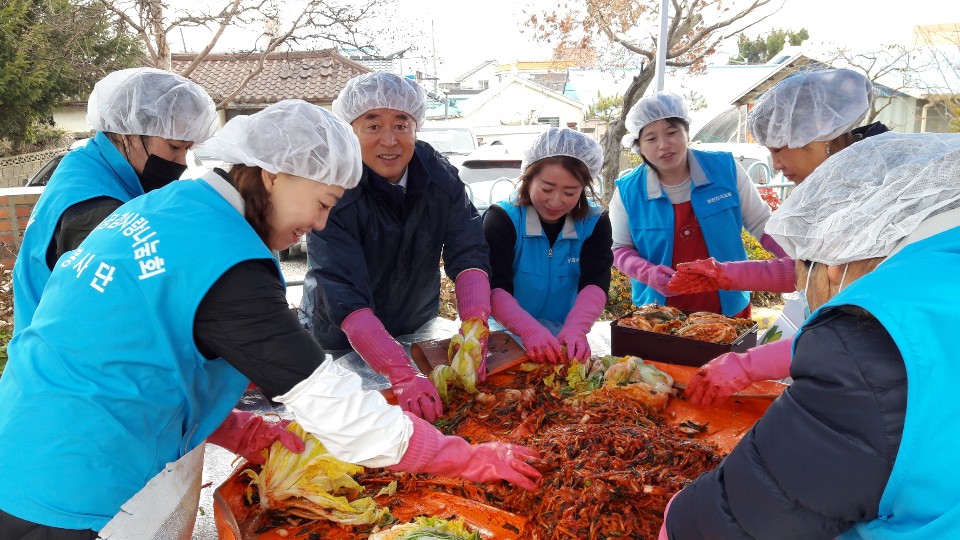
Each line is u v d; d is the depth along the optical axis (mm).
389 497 2002
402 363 2555
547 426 2410
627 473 1906
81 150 2480
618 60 13773
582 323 3049
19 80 14008
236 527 1737
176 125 2525
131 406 1572
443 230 3094
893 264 1159
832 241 1309
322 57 19516
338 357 3018
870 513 1116
